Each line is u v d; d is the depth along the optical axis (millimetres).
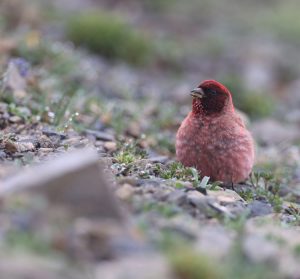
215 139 11445
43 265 6070
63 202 7344
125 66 23891
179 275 6168
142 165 11188
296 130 20250
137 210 8133
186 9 34500
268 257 7035
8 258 6086
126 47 24438
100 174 7391
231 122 11508
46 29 23922
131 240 6961
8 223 6871
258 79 26750
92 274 6195
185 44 28891
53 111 14133
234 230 8070
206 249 7004
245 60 28406
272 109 22750
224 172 11555
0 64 16156
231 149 11445
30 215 6992
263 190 11930
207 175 11641
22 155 10344
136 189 8977
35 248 6395
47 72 17734
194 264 6191
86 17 24547
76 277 6074
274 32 33531
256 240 7625
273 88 26938
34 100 14812
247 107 21984
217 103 11477
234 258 6902
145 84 22141
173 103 20219
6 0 23672
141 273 6266
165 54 26312
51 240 6586
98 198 7363
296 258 7277
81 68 19516
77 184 7352
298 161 15773
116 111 16203
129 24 26297
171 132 16781
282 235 8180
